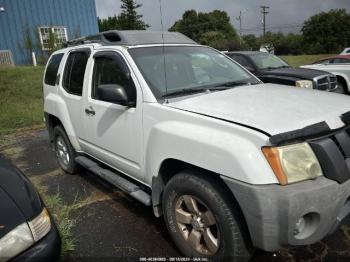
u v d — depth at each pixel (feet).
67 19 68.28
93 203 13.28
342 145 7.72
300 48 237.25
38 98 37.32
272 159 7.00
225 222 7.79
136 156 10.47
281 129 7.27
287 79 26.30
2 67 53.36
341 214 7.66
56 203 13.28
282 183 6.93
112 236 10.84
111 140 11.62
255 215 7.09
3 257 6.98
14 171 9.15
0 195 7.85
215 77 12.07
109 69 11.78
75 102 13.78
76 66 14.24
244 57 30.32
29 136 25.27
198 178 8.27
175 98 9.96
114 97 9.92
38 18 64.64
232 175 7.29
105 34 13.07
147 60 11.07
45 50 65.82
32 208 7.75
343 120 8.10
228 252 7.92
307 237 7.34
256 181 6.98
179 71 11.34
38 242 7.50
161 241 10.43
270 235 7.13
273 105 8.70
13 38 62.64
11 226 7.23
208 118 8.18
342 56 38.09
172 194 9.07
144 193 10.69
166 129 8.91
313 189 6.95
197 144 8.00
